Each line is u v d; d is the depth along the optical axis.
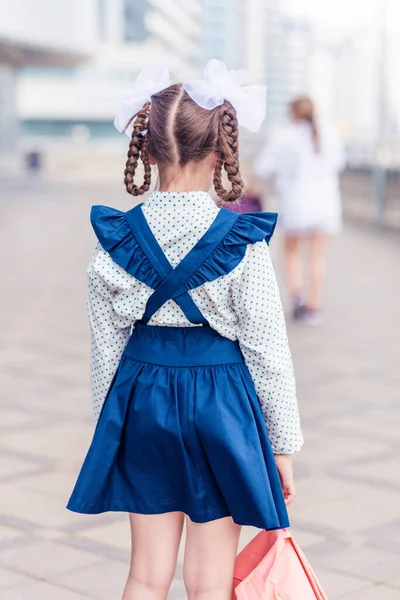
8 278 10.82
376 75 20.28
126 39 84.88
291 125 8.02
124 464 2.25
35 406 5.40
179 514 2.31
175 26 98.25
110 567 3.30
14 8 25.89
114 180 38.62
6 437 4.78
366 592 3.12
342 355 6.88
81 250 13.86
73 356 6.76
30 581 3.18
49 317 8.34
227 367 2.22
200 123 2.20
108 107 70.56
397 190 16.47
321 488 4.09
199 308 2.20
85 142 72.19
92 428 4.96
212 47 66.25
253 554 2.32
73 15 32.97
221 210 2.22
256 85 2.30
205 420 2.15
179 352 2.21
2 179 37.66
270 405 2.24
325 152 7.95
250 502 2.14
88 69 71.00
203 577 2.24
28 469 4.29
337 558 3.38
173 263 2.20
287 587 2.19
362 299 9.60
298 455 4.53
